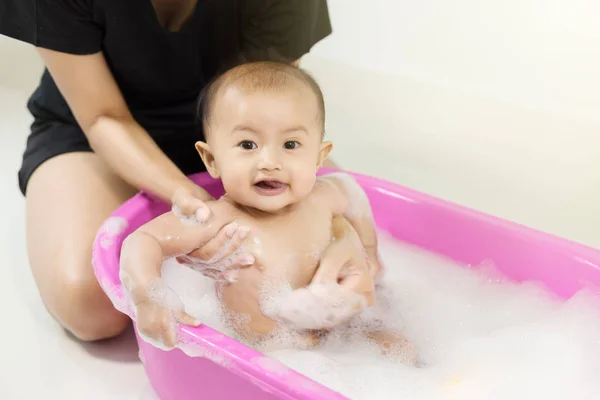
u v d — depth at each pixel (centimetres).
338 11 195
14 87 191
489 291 102
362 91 192
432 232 108
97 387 93
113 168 99
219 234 85
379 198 111
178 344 75
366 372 81
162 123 116
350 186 98
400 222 111
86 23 96
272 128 80
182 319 75
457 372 83
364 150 163
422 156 161
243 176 81
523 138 170
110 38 102
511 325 95
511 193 147
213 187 108
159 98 115
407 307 99
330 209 93
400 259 109
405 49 193
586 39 169
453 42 186
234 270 85
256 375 69
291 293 85
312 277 87
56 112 116
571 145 167
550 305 96
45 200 104
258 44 120
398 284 104
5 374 94
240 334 87
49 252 97
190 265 88
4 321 104
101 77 99
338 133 170
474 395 79
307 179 83
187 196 86
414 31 189
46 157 111
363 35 196
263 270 85
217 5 109
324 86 194
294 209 89
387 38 193
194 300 93
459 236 106
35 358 97
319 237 89
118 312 97
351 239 91
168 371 83
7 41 213
